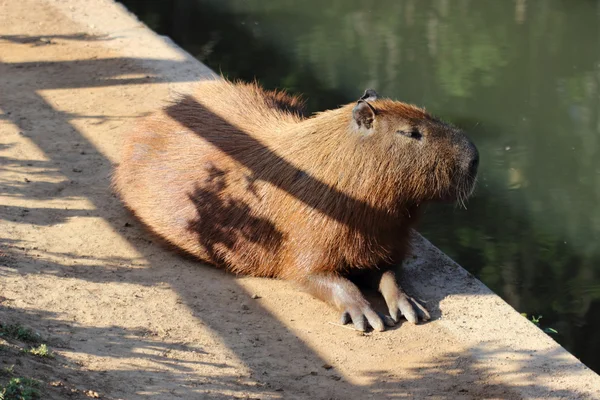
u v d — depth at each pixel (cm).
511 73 3027
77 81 2125
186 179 1416
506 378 1114
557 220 2097
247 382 1064
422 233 2028
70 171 1655
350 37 3350
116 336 1130
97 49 2352
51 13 2636
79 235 1423
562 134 2564
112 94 2052
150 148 1498
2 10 2650
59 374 941
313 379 1098
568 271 1869
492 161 2392
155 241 1439
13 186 1572
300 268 1313
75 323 1144
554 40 3341
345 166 1277
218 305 1270
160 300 1259
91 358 1040
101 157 1720
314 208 1290
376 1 3847
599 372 1527
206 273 1369
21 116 1905
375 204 1268
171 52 2344
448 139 1268
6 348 952
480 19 3600
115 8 2714
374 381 1103
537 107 2741
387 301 1276
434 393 1081
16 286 1213
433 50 3222
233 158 1391
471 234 2027
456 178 1273
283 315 1260
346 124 1299
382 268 1338
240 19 3538
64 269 1305
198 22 3475
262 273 1364
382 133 1266
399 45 3275
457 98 2802
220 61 3017
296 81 2859
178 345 1137
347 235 1277
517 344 1194
